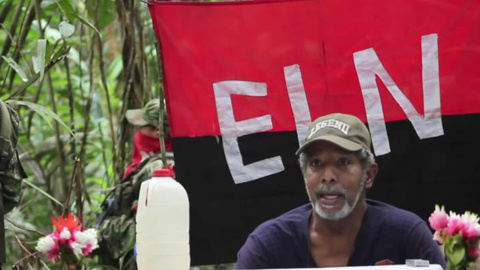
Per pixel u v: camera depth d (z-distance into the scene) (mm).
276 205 5496
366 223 4547
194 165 5457
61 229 3836
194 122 5445
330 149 4438
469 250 3391
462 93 5418
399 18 5426
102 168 9180
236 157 5473
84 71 9008
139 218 3350
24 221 8336
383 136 5445
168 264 3293
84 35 8609
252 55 5457
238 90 5457
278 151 5473
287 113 5477
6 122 4312
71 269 3848
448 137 5422
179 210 3322
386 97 5441
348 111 5461
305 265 4559
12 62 5543
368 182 4578
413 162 5445
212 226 5492
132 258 6809
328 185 4426
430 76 5422
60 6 6082
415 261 3344
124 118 7352
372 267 3328
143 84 7258
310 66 5457
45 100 8766
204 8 5422
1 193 4301
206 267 7191
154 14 5391
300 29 5453
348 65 5453
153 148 6902
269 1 5438
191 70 5426
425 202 5441
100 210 7598
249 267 4562
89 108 7551
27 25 7000
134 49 7211
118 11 7188
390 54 5434
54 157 8336
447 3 5398
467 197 5434
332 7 5438
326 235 4535
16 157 4434
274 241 4586
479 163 5418
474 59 5402
